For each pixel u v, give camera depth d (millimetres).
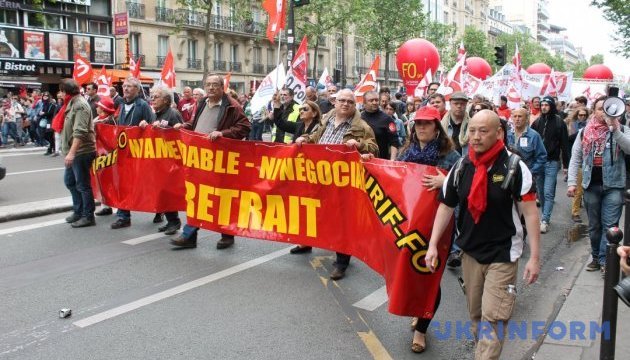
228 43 43375
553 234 8305
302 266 6383
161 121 7406
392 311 4285
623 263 3291
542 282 6090
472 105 8859
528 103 16453
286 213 6180
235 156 6484
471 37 66125
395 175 4574
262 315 4965
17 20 30766
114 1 35281
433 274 4262
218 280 5863
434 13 80750
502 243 3500
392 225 4523
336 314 5027
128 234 7617
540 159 8016
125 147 7668
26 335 4492
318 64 52531
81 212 8125
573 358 4105
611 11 23547
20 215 8461
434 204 4270
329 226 5852
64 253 6707
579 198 9203
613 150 5898
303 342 4445
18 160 15711
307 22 37750
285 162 6098
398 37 46812
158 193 7430
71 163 7598
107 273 6008
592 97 25844
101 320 4797
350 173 5547
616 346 4219
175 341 4418
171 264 6359
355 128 5840
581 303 5227
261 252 6906
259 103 12820
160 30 38281
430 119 4496
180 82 39625
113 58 34906
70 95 7734
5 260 6398
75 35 32812
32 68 31078
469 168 3578
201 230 7965
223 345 4359
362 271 6234
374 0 44219
